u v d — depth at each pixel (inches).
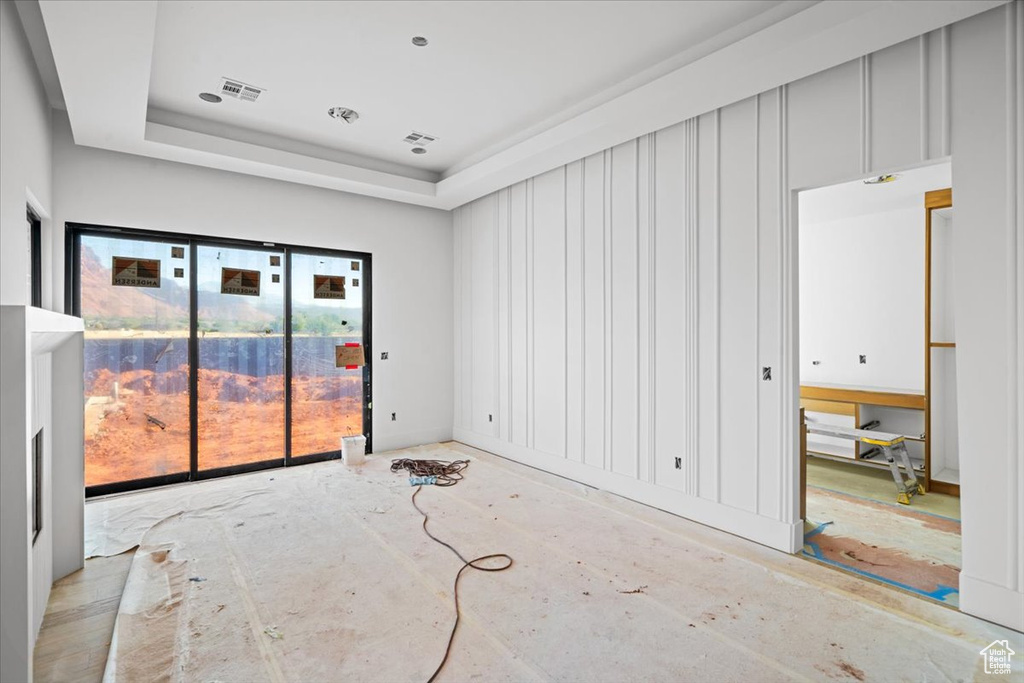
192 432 176.2
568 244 180.1
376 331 219.5
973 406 93.9
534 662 81.2
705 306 137.7
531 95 147.1
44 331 74.0
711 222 136.0
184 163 170.6
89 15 88.3
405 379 228.7
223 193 179.3
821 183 114.8
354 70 132.4
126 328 164.6
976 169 93.2
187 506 150.9
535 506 152.1
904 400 183.5
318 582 106.3
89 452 159.2
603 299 167.0
